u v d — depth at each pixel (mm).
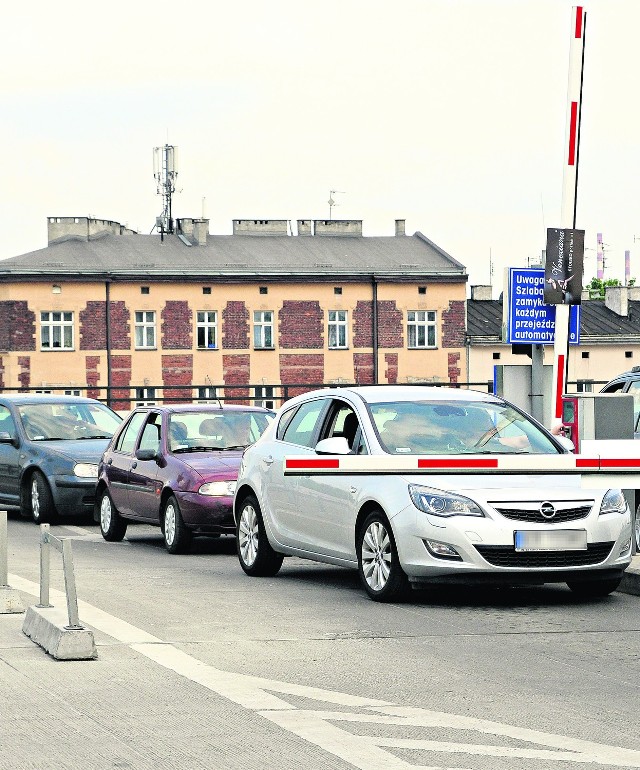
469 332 127625
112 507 26766
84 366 116125
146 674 12641
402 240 129000
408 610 16688
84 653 13383
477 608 16875
